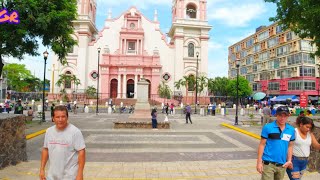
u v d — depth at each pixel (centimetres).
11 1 1571
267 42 6850
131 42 5691
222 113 3528
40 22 1597
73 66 5362
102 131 1723
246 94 7062
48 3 1669
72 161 393
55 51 1938
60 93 5100
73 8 1861
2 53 1731
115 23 5662
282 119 496
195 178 742
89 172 785
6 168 796
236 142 1398
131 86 5566
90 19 5462
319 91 5525
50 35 1789
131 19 5684
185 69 5600
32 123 2008
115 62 5544
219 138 1527
